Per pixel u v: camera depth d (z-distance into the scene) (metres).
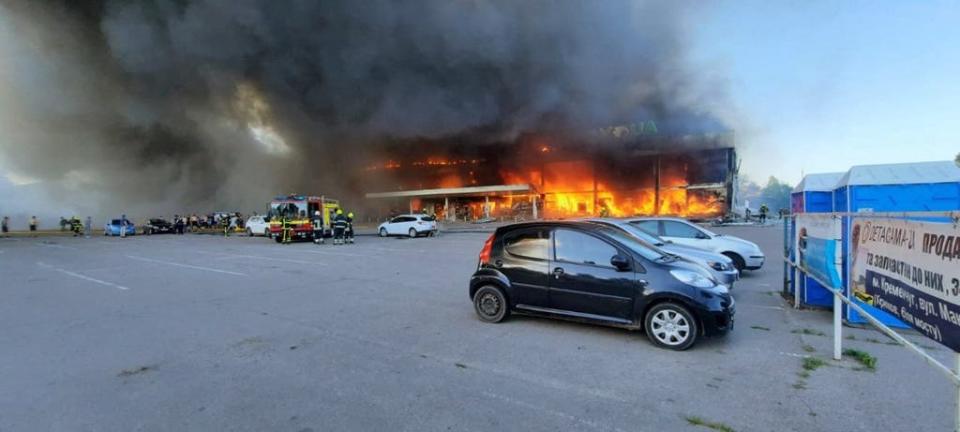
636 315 4.57
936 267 2.42
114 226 32.28
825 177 6.43
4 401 3.28
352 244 19.22
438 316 5.86
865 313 3.69
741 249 8.84
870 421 2.86
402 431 2.80
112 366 4.02
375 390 3.45
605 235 4.95
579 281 4.89
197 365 4.04
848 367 3.85
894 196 5.29
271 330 5.21
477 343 4.64
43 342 4.78
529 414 3.02
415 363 4.06
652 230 9.28
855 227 3.98
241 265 11.64
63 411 3.11
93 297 7.34
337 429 2.83
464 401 3.24
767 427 2.81
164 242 22.91
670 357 4.15
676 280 4.41
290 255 14.38
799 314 5.86
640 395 3.31
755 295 7.16
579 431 2.78
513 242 5.48
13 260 13.87
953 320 2.22
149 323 5.57
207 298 7.16
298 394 3.38
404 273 9.96
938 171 5.17
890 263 3.14
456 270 10.44
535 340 4.72
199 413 3.07
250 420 2.96
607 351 4.34
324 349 4.49
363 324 5.47
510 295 5.37
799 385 3.47
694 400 3.21
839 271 5.35
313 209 21.09
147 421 2.96
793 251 6.72
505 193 48.00
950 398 3.20
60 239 27.42
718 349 4.38
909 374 3.67
